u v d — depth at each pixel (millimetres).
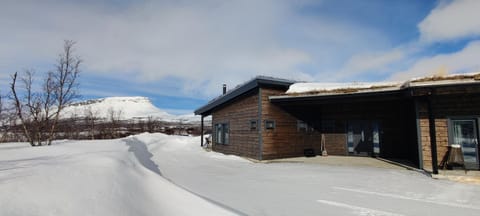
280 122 11555
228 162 10719
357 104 12102
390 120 11195
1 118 13336
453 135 7812
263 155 10875
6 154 6270
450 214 4145
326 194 5332
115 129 24844
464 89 7020
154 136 22266
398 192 5504
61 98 12383
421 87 7328
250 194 5301
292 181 6664
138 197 3654
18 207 2367
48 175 3494
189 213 3576
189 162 10719
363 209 4387
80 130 21312
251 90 11859
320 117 13008
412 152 9977
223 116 14930
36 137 11680
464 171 7379
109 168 4508
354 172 7934
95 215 2586
